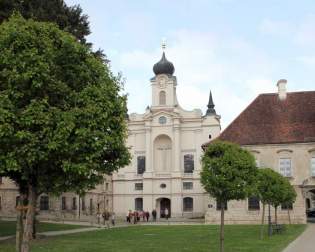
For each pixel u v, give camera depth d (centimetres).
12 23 1599
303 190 6494
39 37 1559
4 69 1502
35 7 4094
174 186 9731
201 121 9912
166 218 9394
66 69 1589
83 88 1605
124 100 1711
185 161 9900
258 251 2791
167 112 9950
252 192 2639
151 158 9944
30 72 1471
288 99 7156
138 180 10069
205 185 2622
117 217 10019
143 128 10156
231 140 6800
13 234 4288
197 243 3397
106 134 1600
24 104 1499
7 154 1463
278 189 4016
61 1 4322
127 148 1798
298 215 6462
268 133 6788
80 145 1511
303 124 6788
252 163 2677
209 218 6706
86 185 1692
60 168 1575
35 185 1622
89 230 5166
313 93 7162
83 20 4459
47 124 1462
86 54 1658
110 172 1772
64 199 8325
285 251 2838
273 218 6506
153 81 10156
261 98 7269
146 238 3950
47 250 3009
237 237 3947
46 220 6944
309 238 3825
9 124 1439
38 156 1462
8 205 6756
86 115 1529
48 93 1523
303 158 6581
